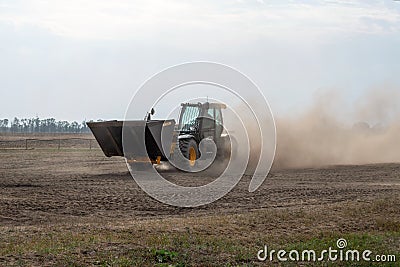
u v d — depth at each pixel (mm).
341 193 28688
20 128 195750
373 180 35000
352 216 21656
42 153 61719
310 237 18031
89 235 17609
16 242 16578
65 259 14602
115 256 14992
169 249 15914
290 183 33125
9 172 39469
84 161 50531
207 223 19984
